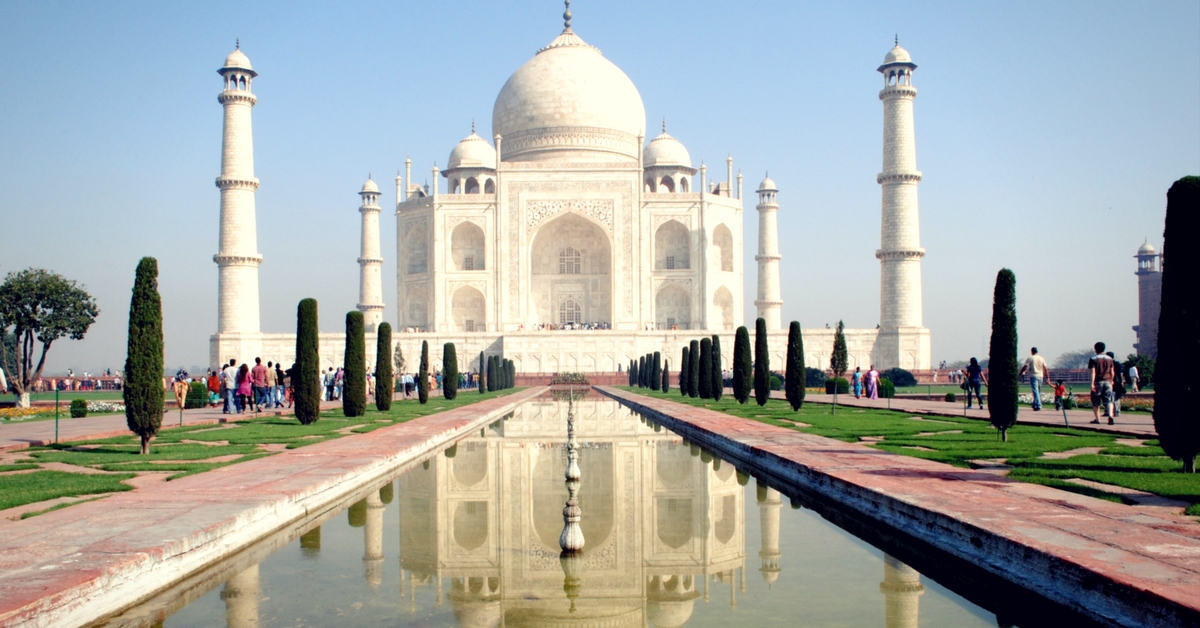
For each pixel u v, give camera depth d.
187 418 39.16
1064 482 16.38
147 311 24.86
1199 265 17.75
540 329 100.31
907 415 37.91
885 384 59.25
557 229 106.00
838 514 17.16
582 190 100.12
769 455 22.47
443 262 99.94
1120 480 16.56
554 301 106.50
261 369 44.72
